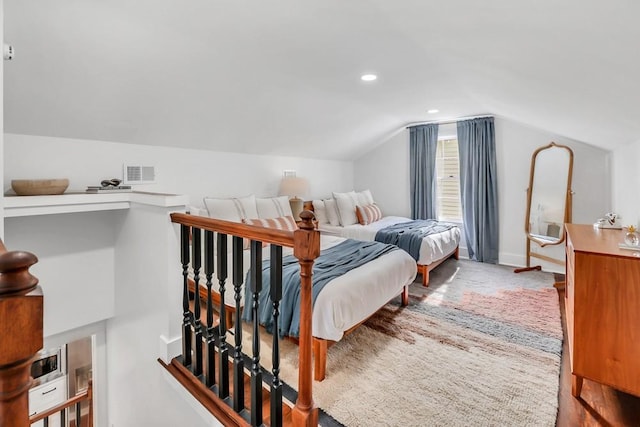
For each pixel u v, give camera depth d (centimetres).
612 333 165
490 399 180
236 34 188
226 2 155
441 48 191
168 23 175
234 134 345
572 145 395
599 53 128
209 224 157
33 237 236
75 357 336
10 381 46
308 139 427
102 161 272
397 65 237
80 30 170
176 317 191
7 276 45
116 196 219
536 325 269
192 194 343
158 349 196
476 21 139
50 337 247
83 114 235
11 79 188
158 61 210
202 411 160
